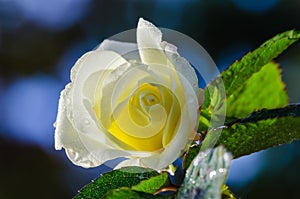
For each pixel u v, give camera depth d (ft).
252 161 4.24
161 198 1.17
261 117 1.27
